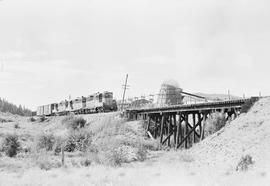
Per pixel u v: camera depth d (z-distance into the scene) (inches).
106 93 2432.3
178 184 668.1
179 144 1535.4
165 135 1894.7
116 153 1162.6
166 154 1378.0
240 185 612.4
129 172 872.9
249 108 1234.6
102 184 676.7
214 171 833.5
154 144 1632.6
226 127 1246.9
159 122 1908.2
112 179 739.4
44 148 1444.4
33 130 2390.5
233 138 1098.1
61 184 689.6
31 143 1576.0
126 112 2037.4
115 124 1892.2
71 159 1222.9
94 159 1179.9
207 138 1307.8
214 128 1448.1
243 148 976.9
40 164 1048.8
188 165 1023.6
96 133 1888.5
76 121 2187.5
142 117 1955.0
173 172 853.8
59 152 1485.0
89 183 690.8
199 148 1269.7
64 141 1568.7
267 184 592.7
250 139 1005.2
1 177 810.2
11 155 1326.3
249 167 791.1
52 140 1566.2
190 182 681.6
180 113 1562.5
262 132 999.0
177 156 1250.6
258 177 656.4
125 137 1692.9
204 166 977.5
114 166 1068.5
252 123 1104.2
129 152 1298.0
